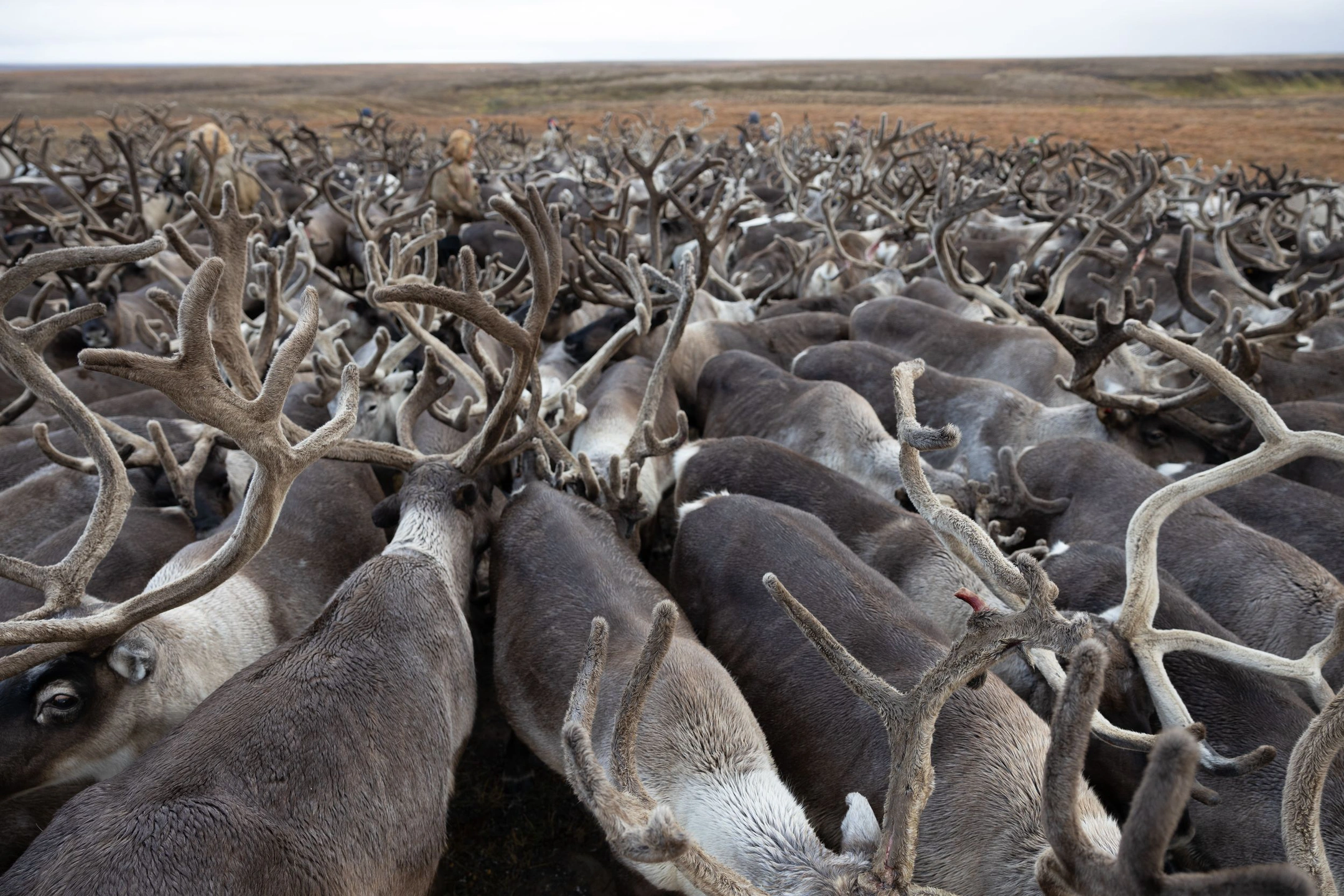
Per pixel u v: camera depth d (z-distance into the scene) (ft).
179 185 51.60
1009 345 28.07
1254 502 18.67
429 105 311.68
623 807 8.29
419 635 12.40
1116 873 6.46
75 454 19.35
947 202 43.16
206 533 17.10
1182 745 5.87
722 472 19.79
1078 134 195.52
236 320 13.41
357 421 21.20
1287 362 25.66
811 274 44.01
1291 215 61.87
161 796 9.43
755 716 14.11
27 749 10.81
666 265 45.21
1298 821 9.30
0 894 8.77
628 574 15.19
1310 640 15.20
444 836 11.54
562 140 117.80
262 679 11.01
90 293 31.07
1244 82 386.93
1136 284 39.19
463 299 13.57
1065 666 13.39
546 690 13.75
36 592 14.28
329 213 47.60
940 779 11.87
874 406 25.26
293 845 9.60
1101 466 19.36
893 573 16.97
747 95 343.67
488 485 16.39
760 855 10.65
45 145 72.69
